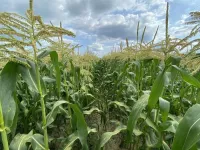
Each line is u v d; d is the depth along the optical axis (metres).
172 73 2.94
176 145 1.70
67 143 2.87
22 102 4.16
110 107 5.69
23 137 2.51
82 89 5.59
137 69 4.18
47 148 2.47
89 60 10.58
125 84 5.13
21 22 2.08
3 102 2.11
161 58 3.70
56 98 4.82
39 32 2.10
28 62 2.41
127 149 4.25
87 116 5.82
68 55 4.95
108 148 4.35
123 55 7.83
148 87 5.28
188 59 2.72
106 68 13.84
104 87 8.62
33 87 2.38
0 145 3.49
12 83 2.21
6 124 2.05
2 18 1.97
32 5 2.12
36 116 3.97
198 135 1.64
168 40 2.99
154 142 2.88
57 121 4.60
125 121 4.61
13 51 1.96
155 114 3.08
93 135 4.36
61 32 2.29
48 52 2.60
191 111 1.77
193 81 2.31
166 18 2.96
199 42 2.21
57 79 3.00
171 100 3.91
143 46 4.68
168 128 2.52
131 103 4.38
